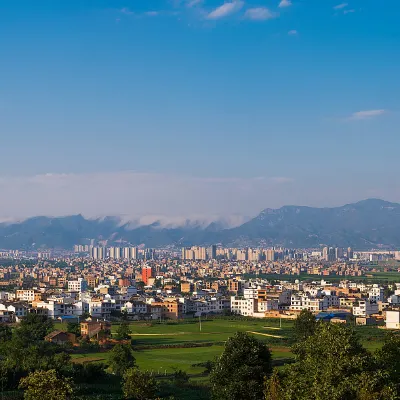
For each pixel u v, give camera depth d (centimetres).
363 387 12075
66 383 14888
